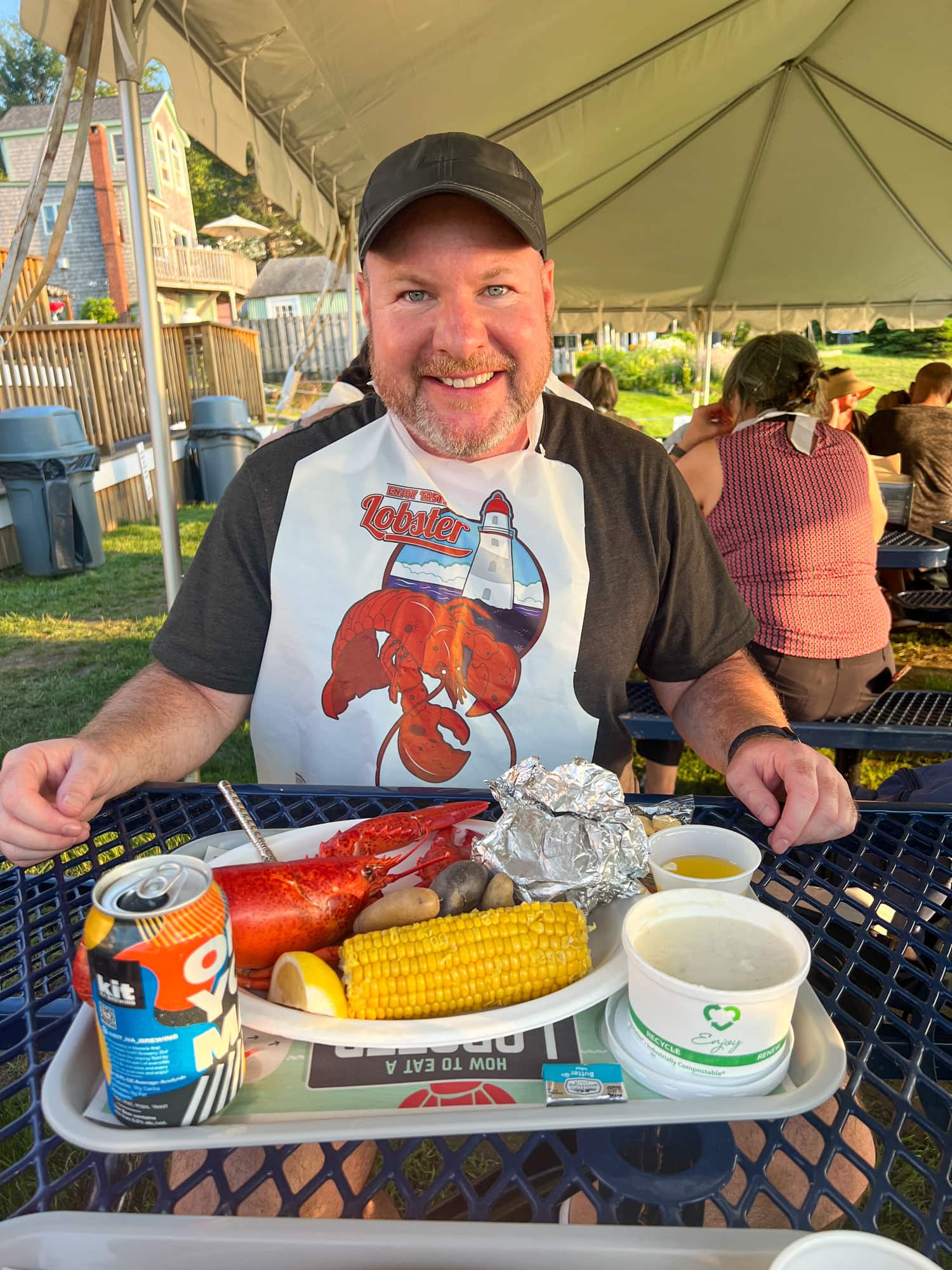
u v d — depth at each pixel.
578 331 9.98
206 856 1.07
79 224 25.52
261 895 0.88
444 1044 0.77
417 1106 0.72
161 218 26.39
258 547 1.59
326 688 1.57
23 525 7.18
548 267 1.55
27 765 1.10
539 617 1.55
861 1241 0.51
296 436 1.66
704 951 0.79
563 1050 0.79
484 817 1.20
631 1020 0.80
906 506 4.52
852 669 2.72
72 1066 0.75
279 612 1.55
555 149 5.17
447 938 0.86
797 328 9.87
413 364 1.46
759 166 6.84
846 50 5.28
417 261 1.37
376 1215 0.90
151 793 1.27
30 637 5.86
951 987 1.01
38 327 8.86
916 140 6.07
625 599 1.58
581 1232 0.60
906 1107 0.75
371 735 1.57
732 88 5.55
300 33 2.62
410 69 3.25
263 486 1.59
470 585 1.55
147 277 2.57
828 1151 0.69
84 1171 0.67
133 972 0.65
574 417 1.69
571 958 0.86
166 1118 0.68
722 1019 0.71
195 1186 0.66
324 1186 0.82
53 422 7.09
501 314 1.42
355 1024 0.79
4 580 7.24
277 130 3.09
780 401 2.86
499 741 1.57
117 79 2.37
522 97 4.19
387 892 0.99
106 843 1.14
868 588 2.76
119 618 6.25
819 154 6.61
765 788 1.19
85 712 4.62
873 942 0.97
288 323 19.58
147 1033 0.66
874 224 7.62
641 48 4.20
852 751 3.19
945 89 5.29
